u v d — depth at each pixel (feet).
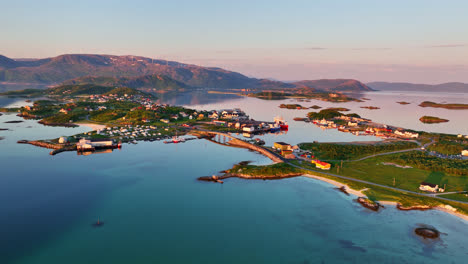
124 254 314.35
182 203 442.91
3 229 358.64
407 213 414.21
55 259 303.27
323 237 356.18
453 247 337.72
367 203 440.04
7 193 466.70
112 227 368.89
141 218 393.50
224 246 333.42
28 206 421.59
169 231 362.74
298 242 344.69
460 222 391.45
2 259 302.45
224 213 413.39
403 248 334.85
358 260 311.68
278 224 384.88
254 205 440.45
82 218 389.80
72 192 475.31
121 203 437.99
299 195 478.18
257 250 327.26
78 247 324.80
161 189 496.23
